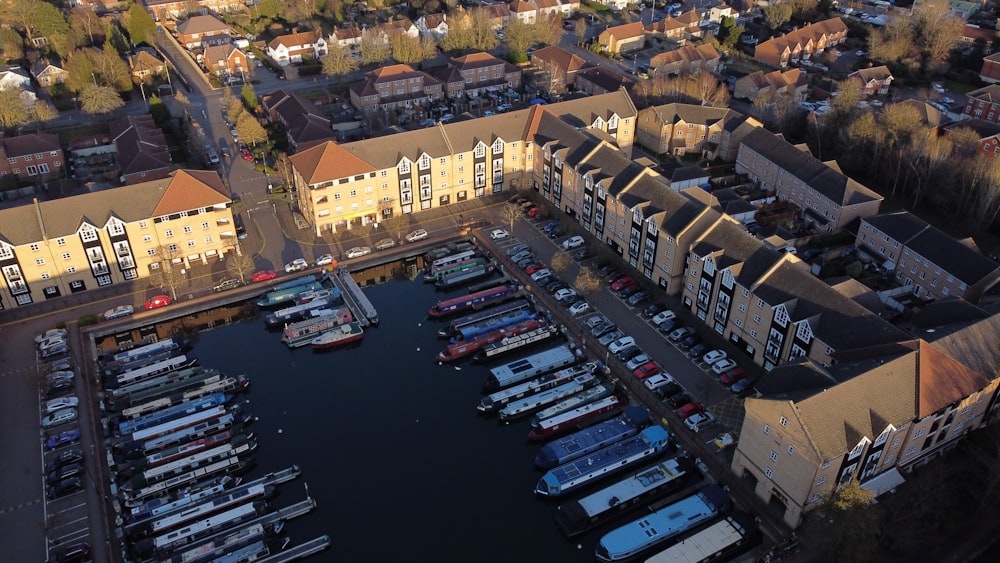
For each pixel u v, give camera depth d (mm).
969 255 124562
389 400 112938
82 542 88750
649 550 88750
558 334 125375
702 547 86250
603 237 146500
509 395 110625
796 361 94500
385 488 98000
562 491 96000
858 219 147875
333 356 122062
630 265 140125
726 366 114750
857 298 111625
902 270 134750
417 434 106812
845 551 82312
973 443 100938
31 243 124438
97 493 95375
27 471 98375
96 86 197000
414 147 152625
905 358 91375
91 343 121875
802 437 83938
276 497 96688
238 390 114000
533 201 163500
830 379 88625
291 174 158250
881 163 168625
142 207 132500
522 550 90062
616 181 140625
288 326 123938
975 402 97062
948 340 96875
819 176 152125
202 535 90750
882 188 169750
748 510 93250
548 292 133750
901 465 95625
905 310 126125
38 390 110875
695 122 179000
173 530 91562
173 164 174625
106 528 90562
